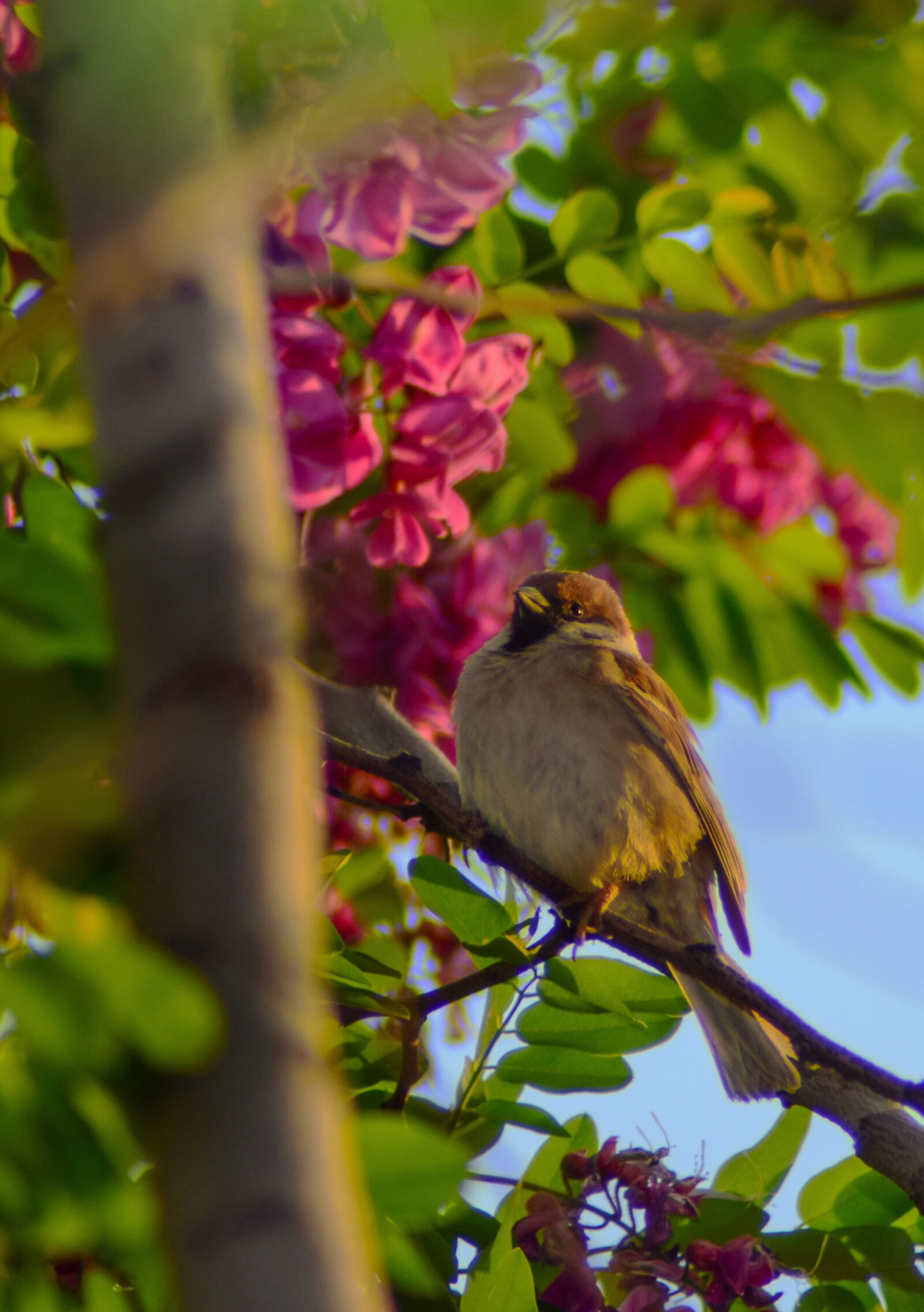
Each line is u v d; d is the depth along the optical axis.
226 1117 1.77
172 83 2.20
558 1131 6.32
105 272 2.10
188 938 1.82
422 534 6.40
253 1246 1.70
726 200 6.55
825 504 8.26
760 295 6.55
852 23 6.25
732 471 7.61
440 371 6.32
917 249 6.64
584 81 6.70
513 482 7.74
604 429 7.33
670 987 6.52
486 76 5.16
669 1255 6.42
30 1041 2.28
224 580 1.94
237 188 2.19
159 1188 1.79
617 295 6.62
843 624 8.21
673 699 9.11
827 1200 6.72
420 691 7.06
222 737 1.87
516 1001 6.55
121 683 1.93
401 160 5.35
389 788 7.70
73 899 2.54
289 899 1.86
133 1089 2.08
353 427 6.26
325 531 6.92
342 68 4.17
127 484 2.00
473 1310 5.26
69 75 2.21
